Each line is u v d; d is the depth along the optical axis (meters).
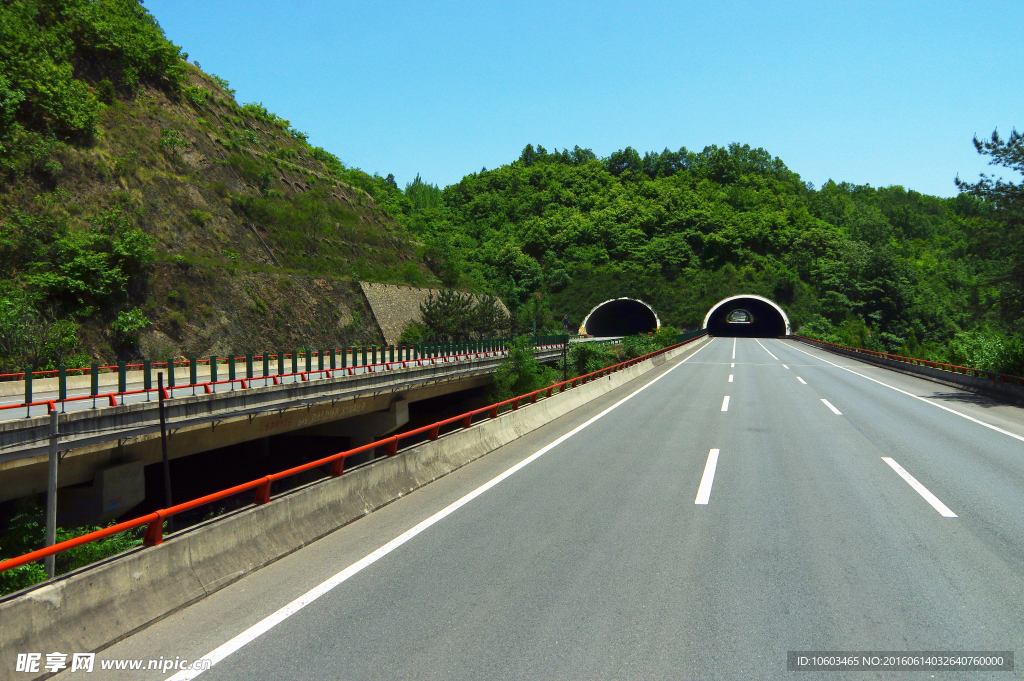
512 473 11.73
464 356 43.56
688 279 130.50
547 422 18.22
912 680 4.52
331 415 27.73
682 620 5.51
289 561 7.10
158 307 38.28
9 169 36.53
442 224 146.00
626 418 18.97
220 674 4.59
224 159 61.28
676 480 11.04
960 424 17.64
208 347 39.91
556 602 5.89
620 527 8.30
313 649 4.98
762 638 5.18
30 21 46.41
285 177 69.88
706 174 197.38
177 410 19.05
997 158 26.59
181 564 6.01
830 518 8.71
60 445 15.45
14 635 4.44
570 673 4.59
